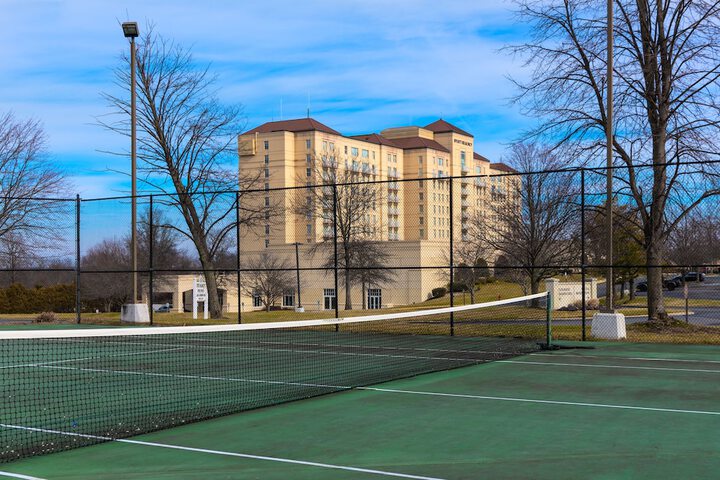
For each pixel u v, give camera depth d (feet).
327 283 241.96
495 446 25.02
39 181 130.93
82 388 39.01
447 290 216.13
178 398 35.55
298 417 30.66
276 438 26.53
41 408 32.96
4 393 37.47
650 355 54.08
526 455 23.65
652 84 74.18
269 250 250.57
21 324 91.30
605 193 74.33
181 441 26.11
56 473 21.79
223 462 22.94
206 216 106.93
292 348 60.85
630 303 159.12
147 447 25.17
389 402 34.42
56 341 68.54
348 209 182.80
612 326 64.95
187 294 226.58
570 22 76.28
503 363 49.83
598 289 223.71
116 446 25.38
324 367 47.96
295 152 370.12
